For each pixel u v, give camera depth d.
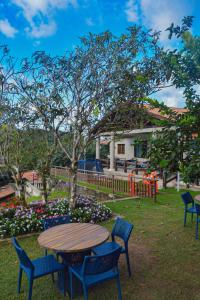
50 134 6.54
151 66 5.15
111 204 7.84
